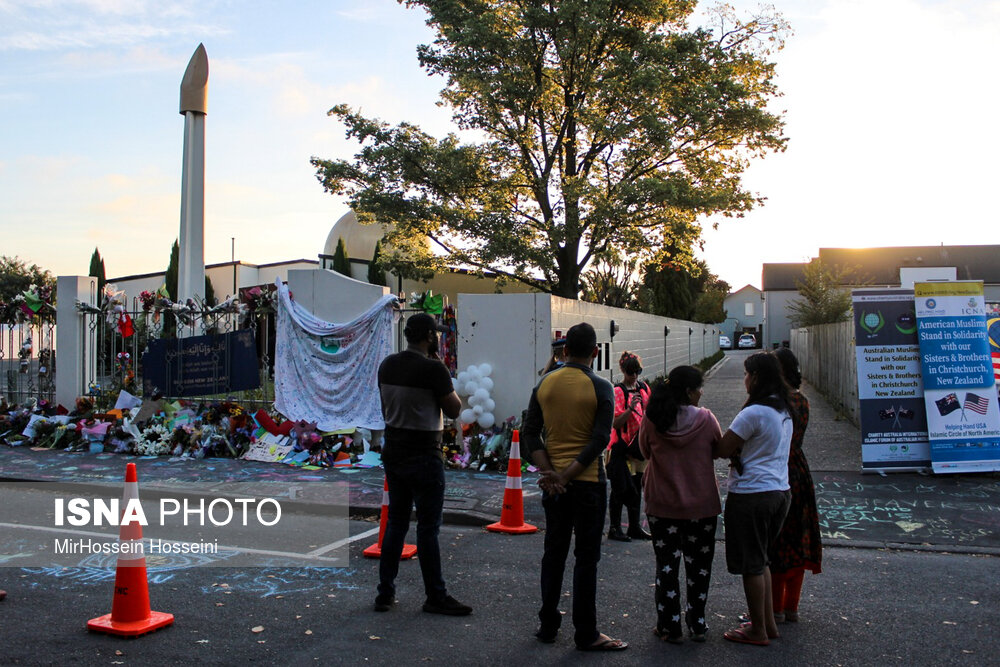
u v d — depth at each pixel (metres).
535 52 23.62
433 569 5.13
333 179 25.16
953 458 10.20
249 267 37.75
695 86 22.31
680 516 4.61
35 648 4.42
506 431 10.93
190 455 11.67
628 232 22.98
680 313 45.81
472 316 11.50
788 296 66.19
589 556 4.54
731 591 5.74
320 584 5.80
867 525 7.82
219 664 4.24
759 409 4.60
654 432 4.67
